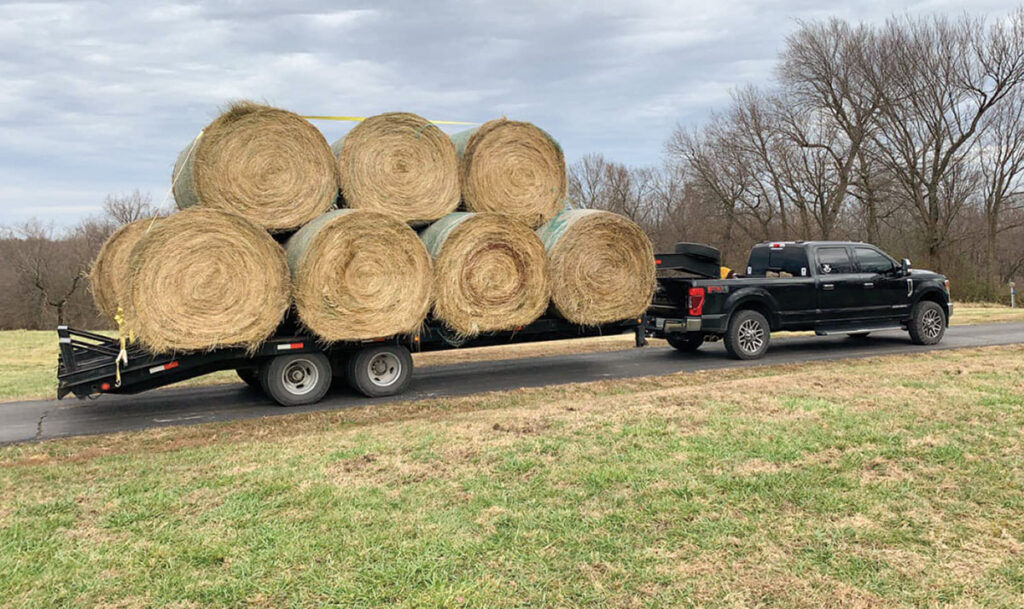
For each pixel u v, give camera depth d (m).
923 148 30.88
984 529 3.79
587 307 9.35
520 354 12.62
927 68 30.19
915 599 3.12
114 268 9.38
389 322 8.16
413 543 3.75
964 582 3.25
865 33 31.22
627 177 45.47
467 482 4.68
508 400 8.23
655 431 5.74
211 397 9.03
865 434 5.43
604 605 3.13
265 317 7.50
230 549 3.72
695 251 11.03
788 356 11.51
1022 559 3.45
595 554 3.60
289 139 7.97
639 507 4.18
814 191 34.22
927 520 3.91
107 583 3.39
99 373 7.60
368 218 7.91
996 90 29.89
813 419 5.93
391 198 8.66
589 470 4.81
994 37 29.27
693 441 5.41
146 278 6.95
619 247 9.50
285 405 8.31
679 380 9.40
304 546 3.73
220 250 7.25
